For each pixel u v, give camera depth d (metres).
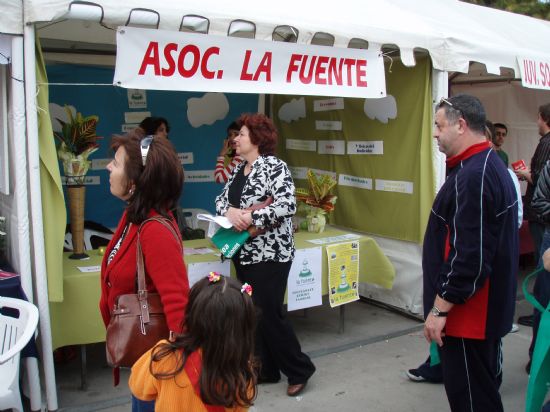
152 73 2.93
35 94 2.75
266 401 3.31
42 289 2.88
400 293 4.78
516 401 3.33
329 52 3.51
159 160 1.95
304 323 4.66
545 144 4.37
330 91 3.55
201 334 1.46
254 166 3.22
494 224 2.23
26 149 2.79
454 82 7.14
